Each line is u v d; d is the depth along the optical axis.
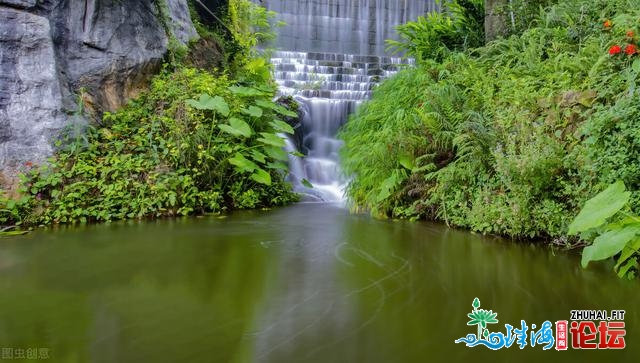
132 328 2.10
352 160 6.10
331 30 15.36
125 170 5.19
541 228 3.87
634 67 3.77
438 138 5.12
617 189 2.81
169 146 5.46
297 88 9.30
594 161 3.41
